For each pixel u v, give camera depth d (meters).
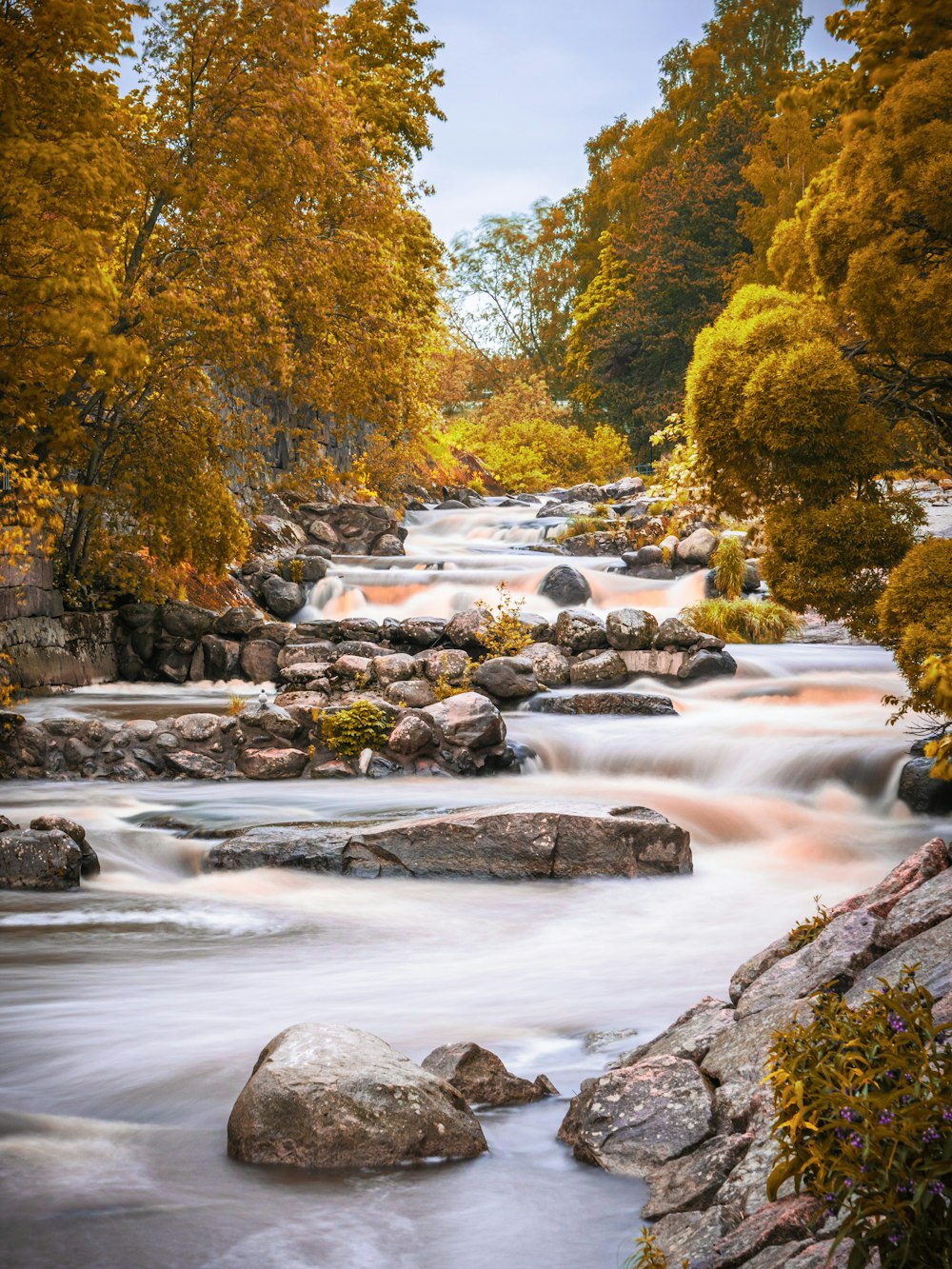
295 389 26.53
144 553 23.22
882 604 12.80
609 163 81.25
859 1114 3.18
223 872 11.04
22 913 9.62
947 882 5.32
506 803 11.99
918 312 14.45
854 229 15.28
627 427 66.56
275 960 8.43
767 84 69.62
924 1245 2.91
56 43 15.77
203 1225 4.37
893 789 13.50
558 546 32.03
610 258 72.62
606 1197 4.60
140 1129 5.36
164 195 20.25
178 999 7.36
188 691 20.34
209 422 21.84
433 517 38.28
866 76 6.04
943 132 14.24
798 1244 3.48
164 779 14.48
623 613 19.81
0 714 14.66
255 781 14.45
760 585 26.73
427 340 37.50
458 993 7.58
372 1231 4.34
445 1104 5.15
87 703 18.05
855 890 10.77
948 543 12.70
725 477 16.23
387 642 20.67
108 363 15.70
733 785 14.43
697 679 19.06
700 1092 4.94
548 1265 4.04
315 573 26.56
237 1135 5.04
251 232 20.75
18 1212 4.47
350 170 27.34
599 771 15.11
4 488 18.27
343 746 14.82
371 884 10.77
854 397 14.66
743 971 6.13
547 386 82.50
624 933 9.34
